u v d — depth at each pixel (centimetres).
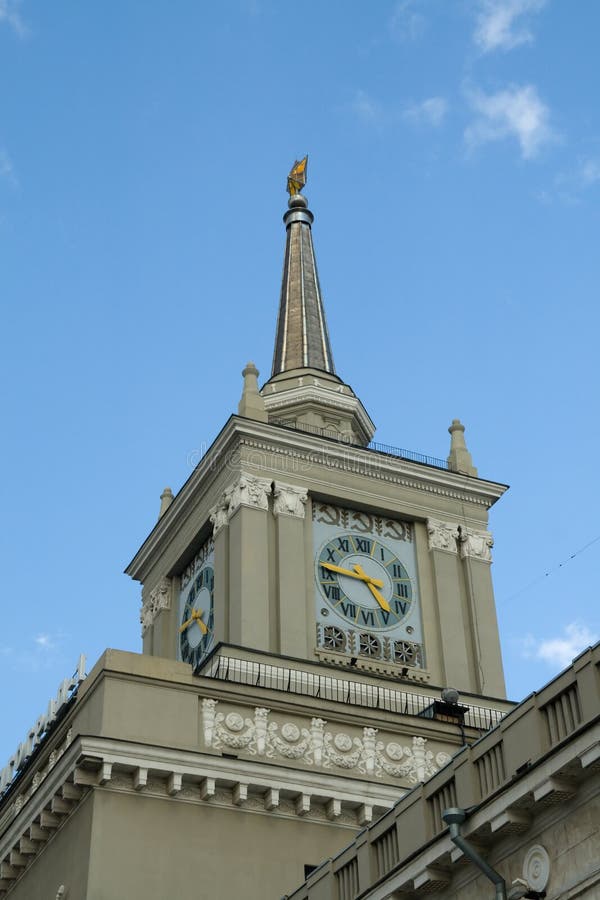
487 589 5506
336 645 5156
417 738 4434
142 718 4072
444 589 5431
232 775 3991
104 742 3878
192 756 3966
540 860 2564
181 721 4116
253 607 5006
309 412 6006
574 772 2495
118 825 3834
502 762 2731
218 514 5391
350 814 4128
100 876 3731
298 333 6431
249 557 5125
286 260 6900
